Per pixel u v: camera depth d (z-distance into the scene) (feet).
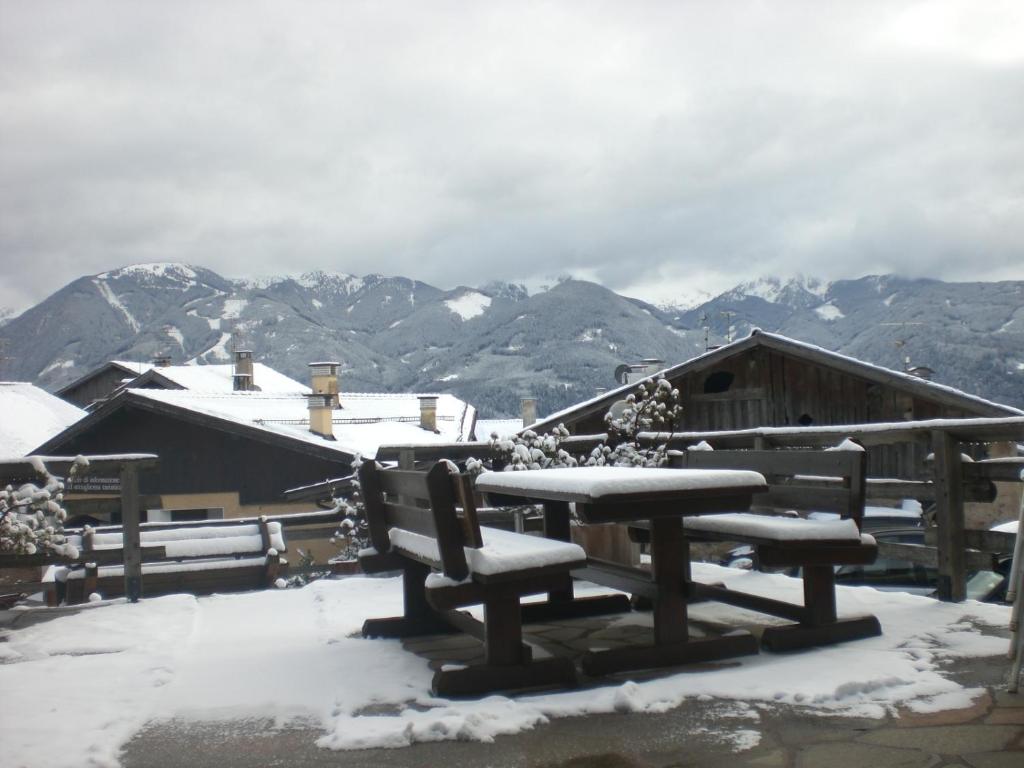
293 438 72.33
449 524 12.69
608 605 18.31
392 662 14.61
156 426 77.25
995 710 10.85
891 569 22.71
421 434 94.63
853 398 56.70
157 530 35.37
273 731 11.44
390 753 10.43
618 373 78.28
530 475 15.23
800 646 14.06
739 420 61.67
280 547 36.29
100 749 10.71
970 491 17.29
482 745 10.55
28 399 110.63
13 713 12.24
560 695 12.18
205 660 15.21
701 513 13.41
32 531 20.18
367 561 16.52
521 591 12.62
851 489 14.55
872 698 11.60
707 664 13.50
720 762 9.71
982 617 15.75
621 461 24.17
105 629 18.08
